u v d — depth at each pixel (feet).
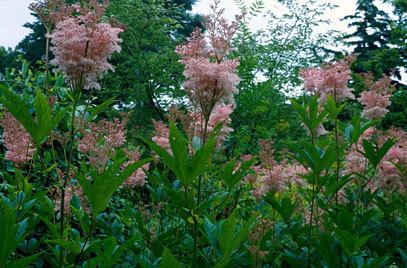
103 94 58.70
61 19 12.60
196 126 16.94
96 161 14.11
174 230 14.26
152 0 59.72
